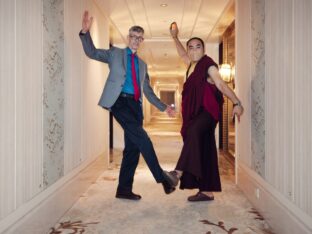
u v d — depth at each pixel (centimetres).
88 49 280
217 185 310
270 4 244
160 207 297
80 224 251
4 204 169
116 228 243
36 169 216
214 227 245
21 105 191
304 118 178
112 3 450
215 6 476
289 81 202
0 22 164
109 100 290
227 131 670
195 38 311
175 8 488
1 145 167
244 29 344
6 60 171
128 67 301
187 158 286
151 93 333
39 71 220
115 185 389
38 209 214
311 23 168
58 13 262
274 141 233
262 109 268
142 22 569
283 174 214
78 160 331
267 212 249
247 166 329
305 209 177
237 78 382
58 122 264
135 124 291
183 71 1464
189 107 301
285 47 209
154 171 284
